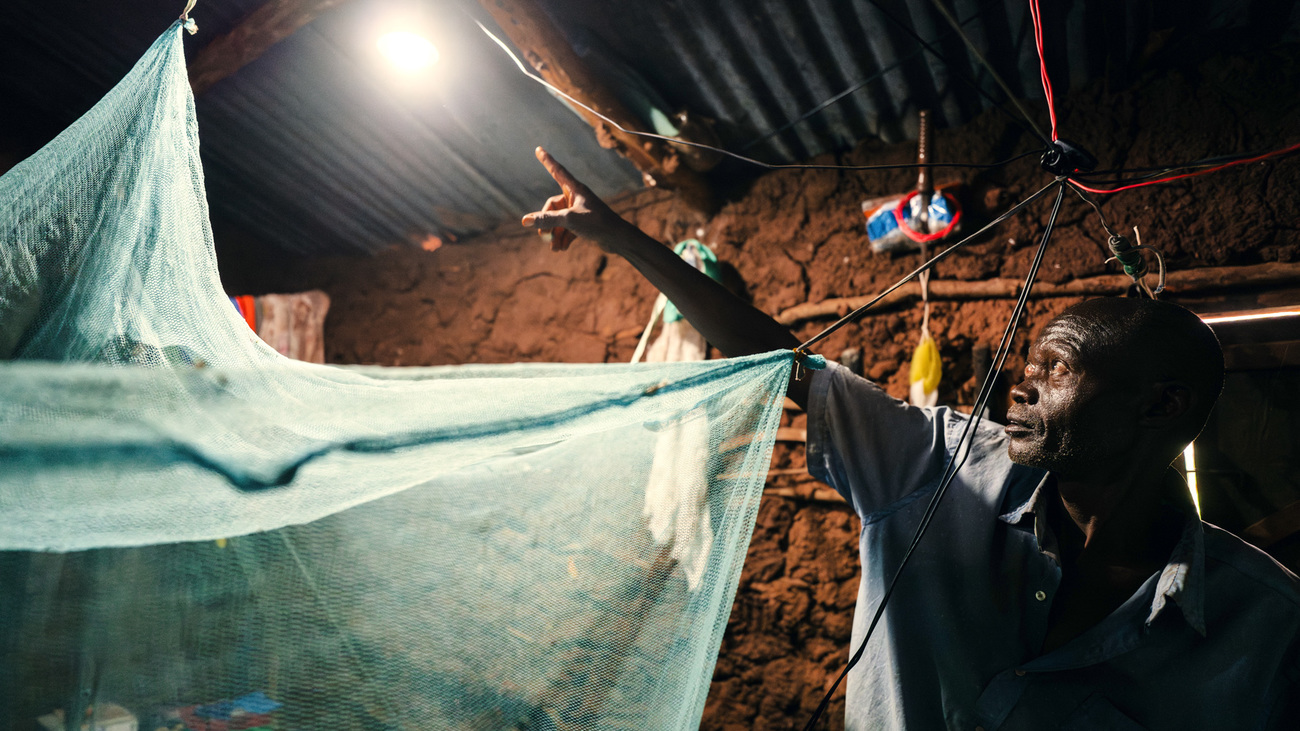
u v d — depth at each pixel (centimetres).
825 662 302
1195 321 121
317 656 111
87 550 117
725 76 302
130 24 331
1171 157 263
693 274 149
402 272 453
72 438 94
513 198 409
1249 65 250
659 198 380
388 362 447
